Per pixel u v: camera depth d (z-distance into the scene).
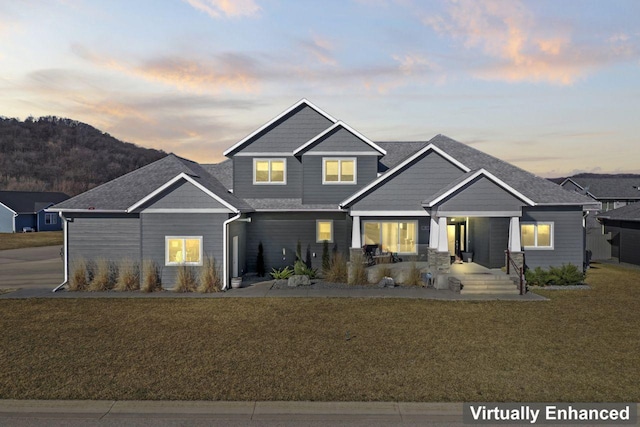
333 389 9.45
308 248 25.42
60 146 173.00
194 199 20.83
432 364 10.95
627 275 25.48
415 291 20.12
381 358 11.37
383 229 25.06
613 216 33.16
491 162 26.42
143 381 9.83
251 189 25.80
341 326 14.38
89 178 160.50
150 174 24.17
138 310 16.62
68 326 14.39
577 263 23.56
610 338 13.16
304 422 8.14
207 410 8.59
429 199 22.39
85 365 10.80
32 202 68.69
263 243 25.44
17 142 165.00
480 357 11.46
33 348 12.12
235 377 10.08
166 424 8.05
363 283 21.53
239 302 17.97
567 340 12.93
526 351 11.95
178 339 12.95
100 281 20.56
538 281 21.41
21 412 8.51
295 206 24.80
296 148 25.84
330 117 25.72
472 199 21.16
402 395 9.18
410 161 22.98
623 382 9.90
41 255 39.25
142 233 20.81
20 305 17.50
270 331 13.80
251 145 25.83
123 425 8.02
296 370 10.52
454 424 8.08
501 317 15.58
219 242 20.81
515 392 9.37
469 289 19.92
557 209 23.53
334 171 25.00
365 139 24.67
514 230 21.38
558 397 9.14
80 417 8.32
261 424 8.06
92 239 21.47
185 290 20.20
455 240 27.20
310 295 19.25
